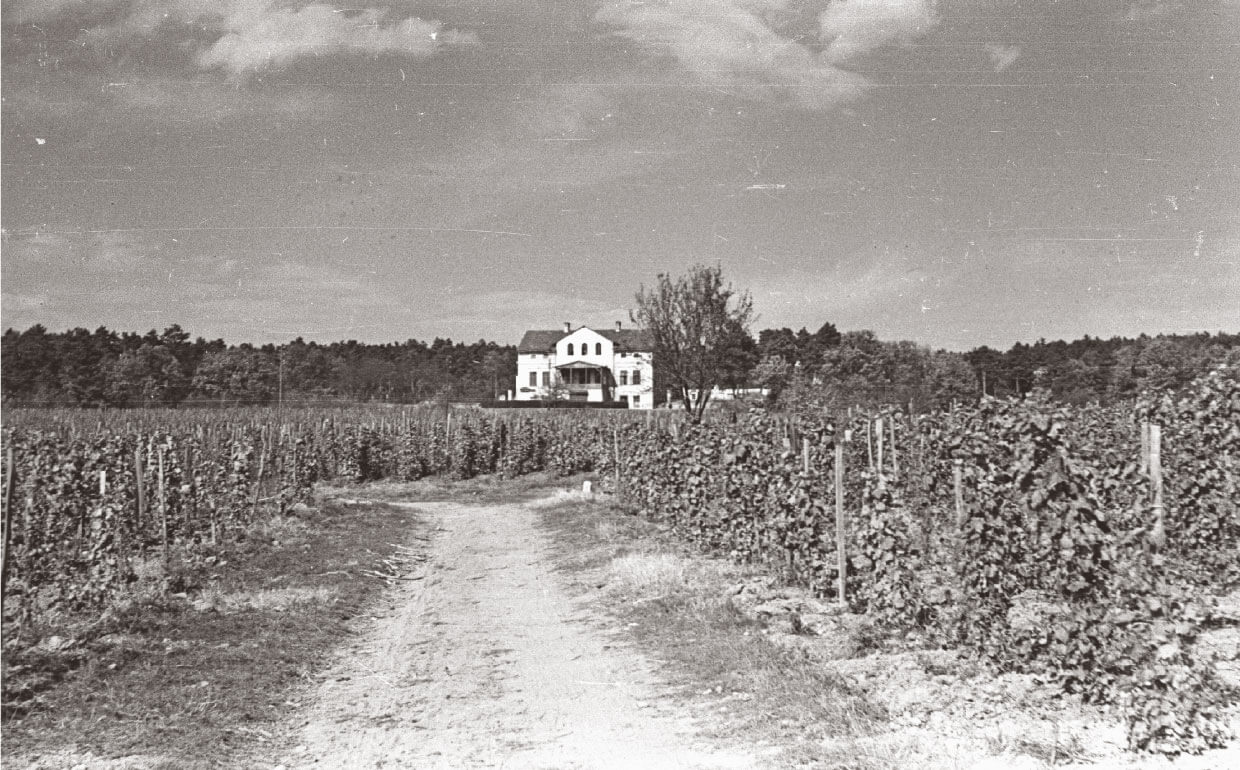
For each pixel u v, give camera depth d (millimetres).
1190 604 7070
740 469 15266
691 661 9562
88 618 10680
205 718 7891
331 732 7824
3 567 9719
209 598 12375
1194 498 11883
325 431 37438
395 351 130000
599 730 7699
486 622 12414
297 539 18719
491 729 7867
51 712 7820
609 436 31578
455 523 24797
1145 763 6168
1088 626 7469
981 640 8750
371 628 12070
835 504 13180
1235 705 6992
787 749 6781
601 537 19438
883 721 7219
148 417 42500
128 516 14219
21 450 14086
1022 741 6543
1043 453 8133
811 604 11734
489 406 73625
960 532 9844
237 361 69125
